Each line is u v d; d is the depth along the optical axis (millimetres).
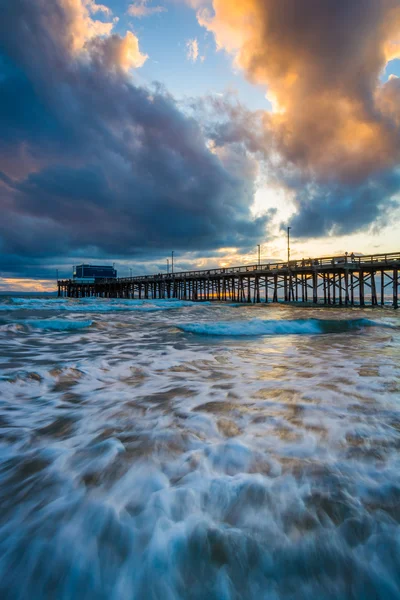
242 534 1522
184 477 1977
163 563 1395
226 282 41875
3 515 1662
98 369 5152
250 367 5285
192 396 3691
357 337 9086
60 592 1289
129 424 2867
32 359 6066
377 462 2111
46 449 2406
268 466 2084
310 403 3289
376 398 3418
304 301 33438
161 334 9859
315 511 1650
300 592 1291
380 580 1320
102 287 65188
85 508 1707
